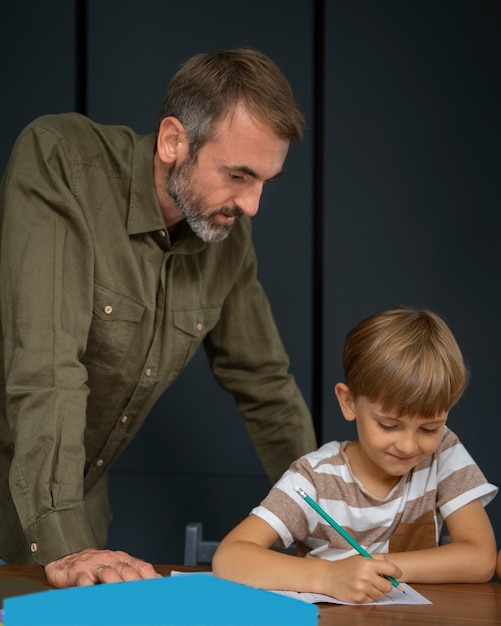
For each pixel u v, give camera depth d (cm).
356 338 130
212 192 134
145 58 234
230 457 235
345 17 229
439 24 227
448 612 105
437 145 227
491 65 225
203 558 154
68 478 121
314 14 232
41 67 237
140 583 87
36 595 84
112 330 149
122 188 147
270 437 176
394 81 228
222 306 171
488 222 226
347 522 133
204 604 87
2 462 157
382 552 133
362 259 229
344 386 135
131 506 238
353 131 229
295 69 231
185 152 134
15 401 126
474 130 226
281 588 112
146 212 147
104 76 235
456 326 227
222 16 232
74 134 145
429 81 227
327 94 229
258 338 174
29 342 127
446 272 227
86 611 85
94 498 175
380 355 124
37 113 237
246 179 133
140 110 234
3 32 238
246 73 131
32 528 118
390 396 122
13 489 121
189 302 158
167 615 86
